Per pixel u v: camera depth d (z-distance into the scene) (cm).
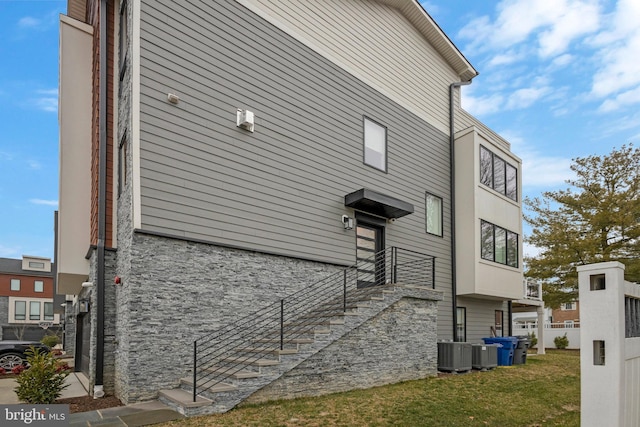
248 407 630
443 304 1337
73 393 790
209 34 835
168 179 738
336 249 1017
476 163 1430
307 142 993
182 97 776
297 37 1012
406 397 726
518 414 662
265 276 856
